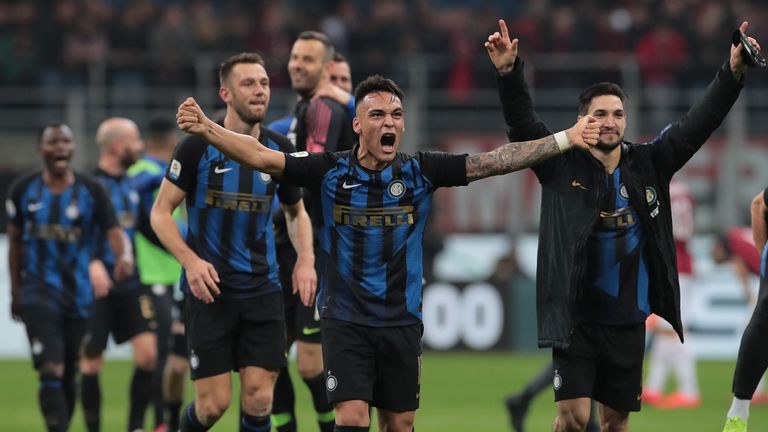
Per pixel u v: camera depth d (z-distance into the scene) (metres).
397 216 24.05
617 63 71.00
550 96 66.69
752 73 73.81
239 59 26.91
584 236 24.73
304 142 30.97
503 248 65.81
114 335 37.34
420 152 24.39
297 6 81.75
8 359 62.38
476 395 48.28
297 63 31.05
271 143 27.52
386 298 24.08
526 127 25.23
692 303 64.44
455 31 72.81
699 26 74.94
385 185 23.94
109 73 69.00
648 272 25.47
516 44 24.86
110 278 37.34
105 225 34.81
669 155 25.38
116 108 65.12
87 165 64.12
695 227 65.62
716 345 64.38
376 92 23.69
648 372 58.41
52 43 72.00
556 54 72.81
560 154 24.50
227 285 26.84
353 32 73.12
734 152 65.81
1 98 64.94
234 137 23.41
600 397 26.00
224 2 80.56
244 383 27.05
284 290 31.06
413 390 24.41
